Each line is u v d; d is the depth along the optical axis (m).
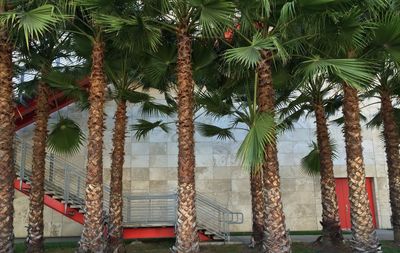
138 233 13.12
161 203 16.03
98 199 8.17
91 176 8.20
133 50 8.95
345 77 6.80
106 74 10.45
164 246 12.43
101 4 7.70
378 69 9.16
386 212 17.16
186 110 7.96
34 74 11.63
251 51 6.98
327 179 10.94
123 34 8.11
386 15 7.68
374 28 7.61
